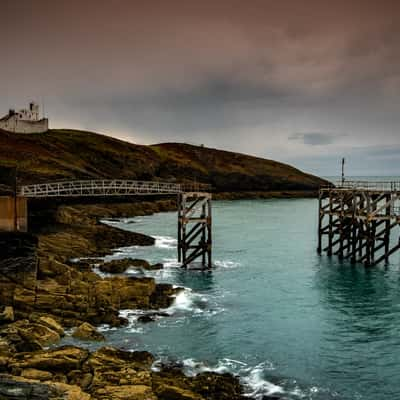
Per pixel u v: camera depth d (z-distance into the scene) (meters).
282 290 39.41
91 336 26.69
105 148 139.75
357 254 55.94
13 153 99.25
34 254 32.28
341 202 51.03
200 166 169.62
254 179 173.12
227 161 184.38
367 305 35.34
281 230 79.62
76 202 68.38
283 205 137.75
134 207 108.50
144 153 155.50
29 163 94.75
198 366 24.36
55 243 50.97
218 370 24.02
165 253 55.03
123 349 25.94
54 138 133.88
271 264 49.84
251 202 149.00
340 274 45.06
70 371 20.47
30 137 124.94
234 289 39.50
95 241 58.28
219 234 74.25
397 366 24.97
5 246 31.56
